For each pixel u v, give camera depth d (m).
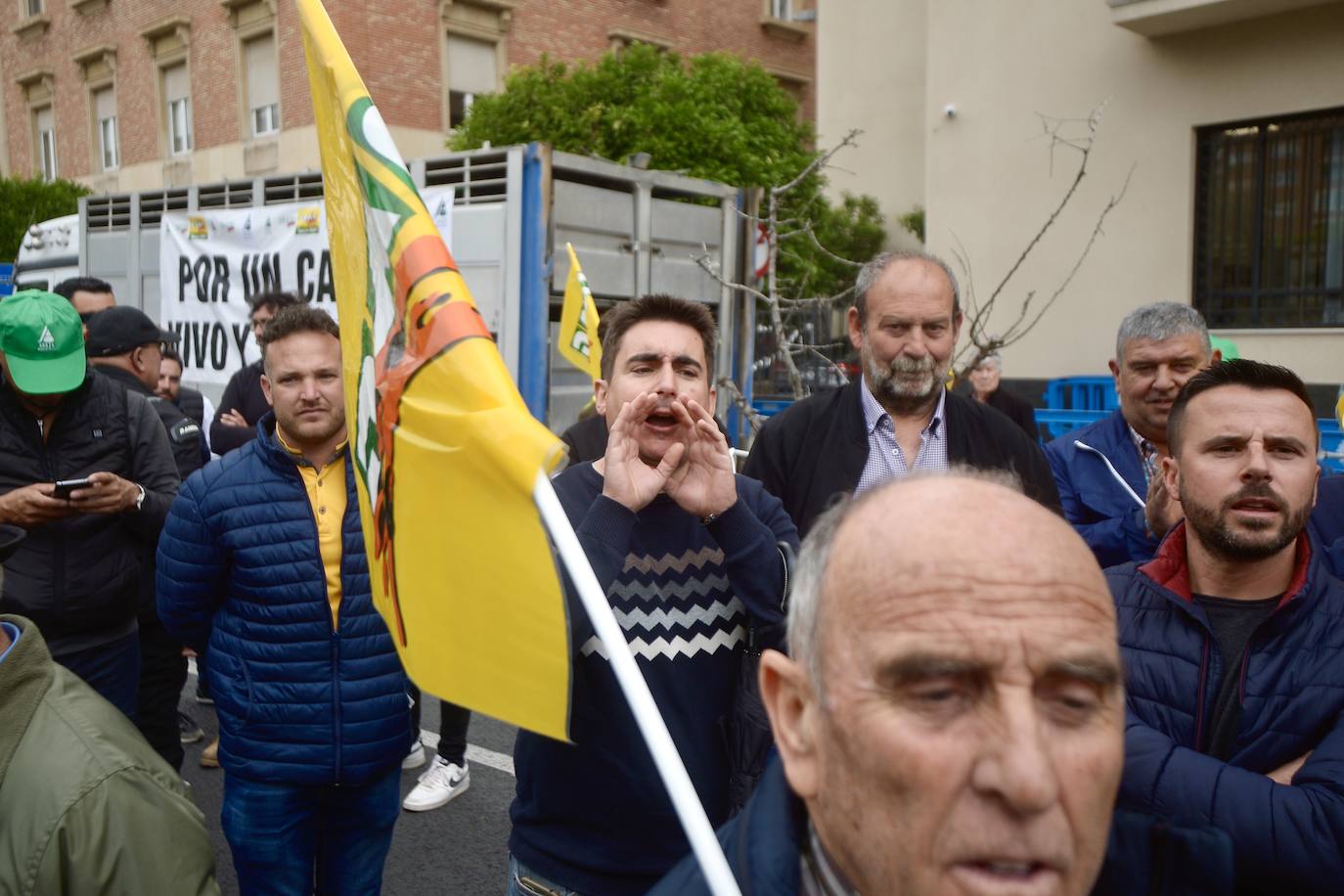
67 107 20.94
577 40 18.34
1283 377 1.79
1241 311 9.75
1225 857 1.16
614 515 1.88
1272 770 1.70
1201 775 1.61
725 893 1.07
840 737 0.89
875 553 0.89
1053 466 3.39
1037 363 10.75
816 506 2.88
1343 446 4.44
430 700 5.47
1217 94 9.55
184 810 1.48
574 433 3.72
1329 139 9.18
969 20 10.95
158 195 8.12
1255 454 1.74
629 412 1.92
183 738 4.79
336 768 2.55
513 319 5.84
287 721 2.54
